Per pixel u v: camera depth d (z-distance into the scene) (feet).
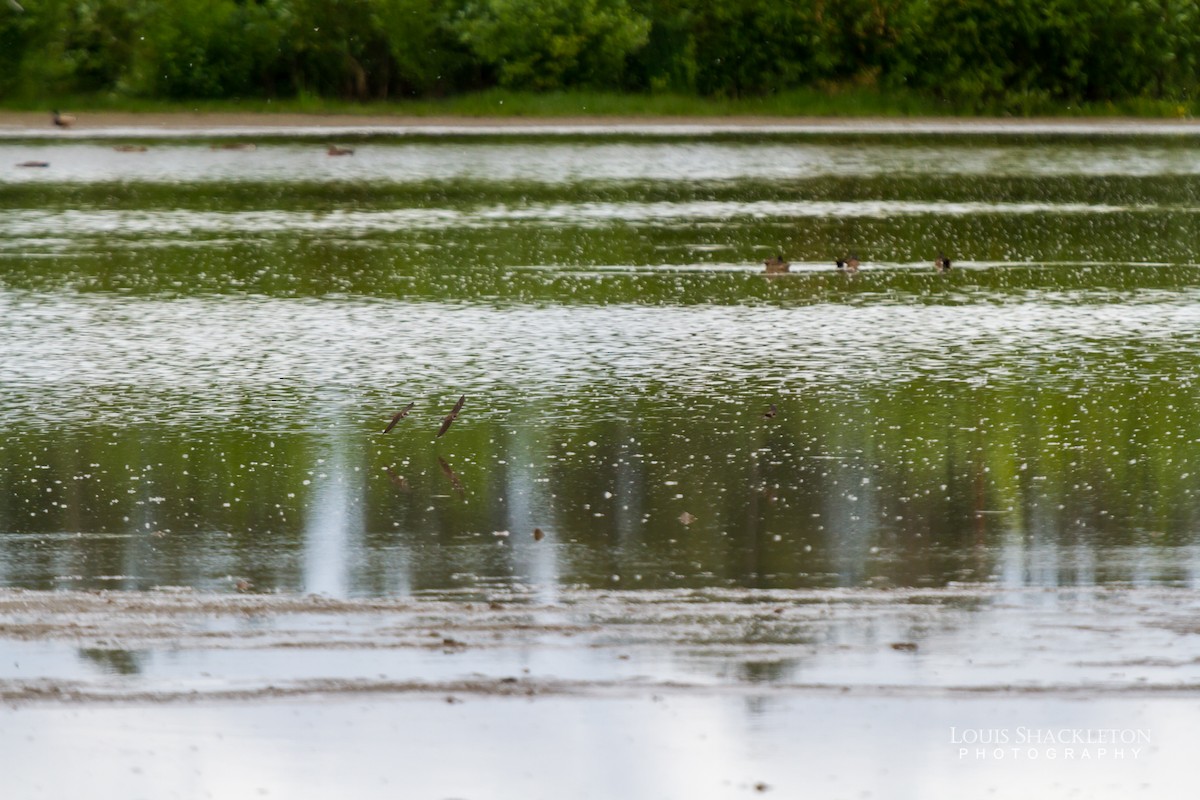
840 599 148.56
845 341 280.92
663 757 115.85
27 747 117.50
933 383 247.09
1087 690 126.00
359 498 186.29
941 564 160.45
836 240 427.74
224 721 121.49
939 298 328.70
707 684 127.65
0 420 223.92
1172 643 135.33
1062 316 306.14
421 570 159.12
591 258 390.63
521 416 226.79
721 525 175.01
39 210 495.41
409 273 365.20
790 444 210.38
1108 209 504.02
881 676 129.08
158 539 170.19
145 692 126.21
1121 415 225.56
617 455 205.46
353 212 496.23
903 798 110.42
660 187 577.84
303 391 242.78
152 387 245.24
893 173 634.43
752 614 144.05
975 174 630.33
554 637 137.90
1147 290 338.95
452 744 117.70
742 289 341.21
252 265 378.53
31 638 137.39
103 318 305.94
